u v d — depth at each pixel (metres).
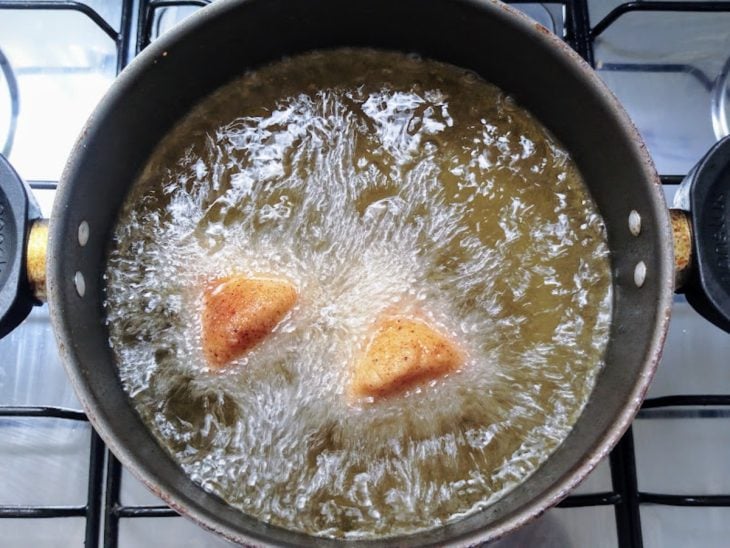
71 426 0.32
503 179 0.31
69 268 0.26
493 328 0.29
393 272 0.29
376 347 0.27
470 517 0.27
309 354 0.28
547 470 0.27
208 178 0.31
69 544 0.31
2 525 0.31
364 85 0.32
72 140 0.34
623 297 0.29
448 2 0.27
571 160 0.31
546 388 0.28
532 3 0.34
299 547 0.24
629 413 0.25
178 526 0.31
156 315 0.29
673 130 0.35
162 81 0.29
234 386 0.28
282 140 0.31
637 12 0.35
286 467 0.27
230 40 0.29
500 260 0.30
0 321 0.26
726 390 0.32
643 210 0.27
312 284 0.29
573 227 0.30
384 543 0.26
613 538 0.31
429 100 0.31
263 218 0.30
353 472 0.27
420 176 0.30
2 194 0.27
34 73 0.35
